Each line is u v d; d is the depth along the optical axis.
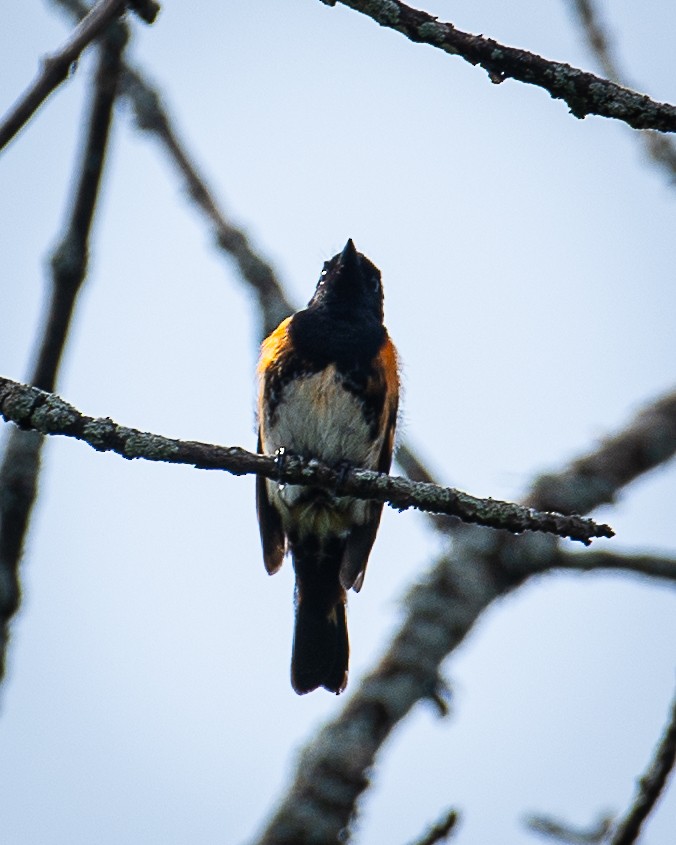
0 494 9.08
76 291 9.30
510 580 11.12
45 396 7.45
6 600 8.96
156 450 7.56
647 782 7.95
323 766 9.91
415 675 10.44
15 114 5.38
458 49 7.02
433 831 7.54
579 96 7.09
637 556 11.07
